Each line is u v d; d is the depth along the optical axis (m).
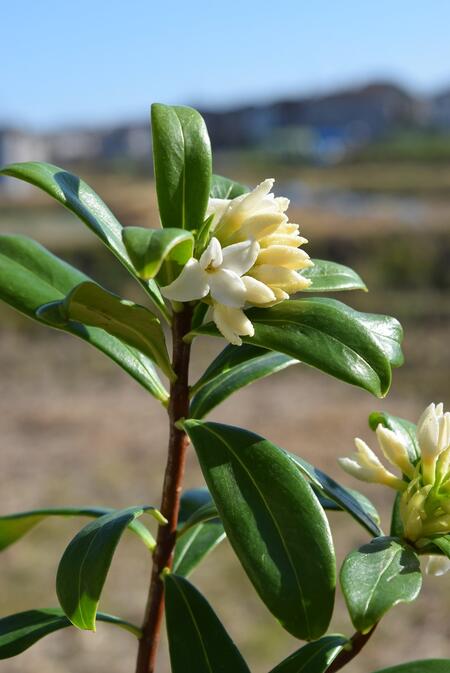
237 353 0.38
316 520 0.34
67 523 1.47
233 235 0.36
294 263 0.35
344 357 0.34
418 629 1.14
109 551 0.35
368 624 0.32
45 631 0.39
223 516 0.34
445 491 0.36
